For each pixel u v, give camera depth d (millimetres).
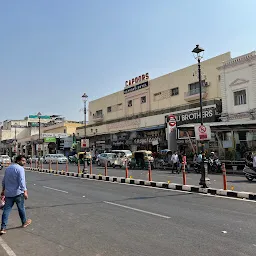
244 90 28625
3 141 96000
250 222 7574
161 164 29250
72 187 15805
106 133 48125
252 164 17391
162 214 8617
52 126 73625
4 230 6922
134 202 10742
